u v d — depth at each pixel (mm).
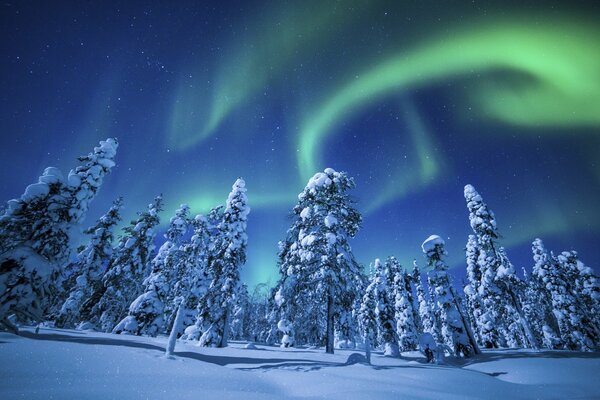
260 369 9352
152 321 23922
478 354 23453
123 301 28141
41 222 16250
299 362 11500
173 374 6477
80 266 27453
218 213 33469
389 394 6797
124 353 7961
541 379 13438
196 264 31641
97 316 27250
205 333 21641
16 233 16203
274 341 39062
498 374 15719
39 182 17375
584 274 38969
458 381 10055
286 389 6938
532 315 46125
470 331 24391
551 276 35281
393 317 26062
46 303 14461
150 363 7234
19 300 13258
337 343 32656
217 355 12094
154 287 25297
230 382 6523
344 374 9094
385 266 40812
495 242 29594
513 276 27672
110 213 29094
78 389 4730
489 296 36156
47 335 12094
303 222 22125
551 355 20156
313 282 20250
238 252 24422
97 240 27875
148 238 30547
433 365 14750
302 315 23000
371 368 10828
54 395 4340
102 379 5445
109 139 21891
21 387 4566
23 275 13672
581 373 13703
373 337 38438
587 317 32750
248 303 61844
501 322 38656
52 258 16031
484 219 30172
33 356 6387
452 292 25625
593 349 30969
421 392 7500
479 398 7918
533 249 37656
